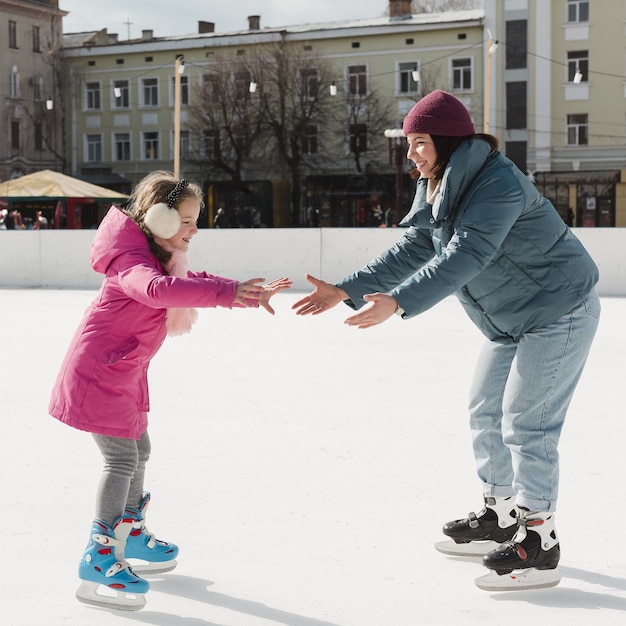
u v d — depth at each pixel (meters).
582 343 2.86
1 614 2.59
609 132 37.81
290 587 2.79
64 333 9.46
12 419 5.18
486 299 2.92
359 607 2.64
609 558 3.05
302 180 39.97
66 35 51.91
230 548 3.13
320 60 40.09
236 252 15.80
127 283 2.57
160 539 3.21
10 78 45.72
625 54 37.34
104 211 33.94
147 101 45.84
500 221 2.70
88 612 2.61
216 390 6.11
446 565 3.00
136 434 2.70
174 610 2.62
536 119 38.44
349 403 5.64
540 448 2.84
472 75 39.44
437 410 5.42
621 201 37.03
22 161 46.19
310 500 3.66
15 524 3.36
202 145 41.91
